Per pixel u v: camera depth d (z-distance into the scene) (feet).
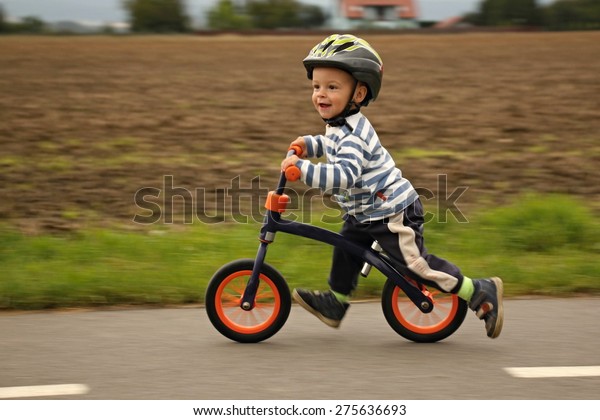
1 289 35.35
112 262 40.81
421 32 257.14
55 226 48.55
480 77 120.37
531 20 361.30
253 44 206.80
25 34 279.28
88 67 140.05
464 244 43.70
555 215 45.73
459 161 65.57
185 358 28.60
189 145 73.31
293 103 97.71
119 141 75.20
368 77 28.94
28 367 27.63
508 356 28.86
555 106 92.27
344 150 28.63
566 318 33.09
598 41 191.52
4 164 65.26
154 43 209.97
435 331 30.73
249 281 30.25
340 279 31.32
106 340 30.42
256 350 29.58
